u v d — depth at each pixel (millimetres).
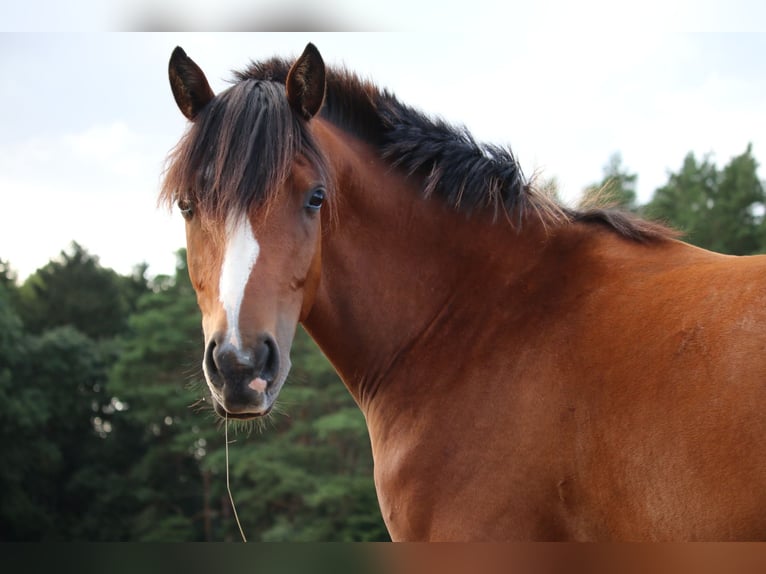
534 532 2621
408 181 3168
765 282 2365
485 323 2955
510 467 2672
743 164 31312
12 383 34312
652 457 2344
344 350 3193
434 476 2830
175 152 2809
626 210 3041
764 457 2129
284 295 2633
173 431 33312
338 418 25906
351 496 24906
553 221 3025
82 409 36156
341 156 3098
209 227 2600
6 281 46656
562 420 2602
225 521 29609
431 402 2947
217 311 2531
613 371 2533
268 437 28141
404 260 3129
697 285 2539
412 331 3090
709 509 2211
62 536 32656
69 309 43406
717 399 2252
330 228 3043
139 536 30969
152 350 31484
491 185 3072
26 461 33375
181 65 2879
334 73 3295
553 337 2756
